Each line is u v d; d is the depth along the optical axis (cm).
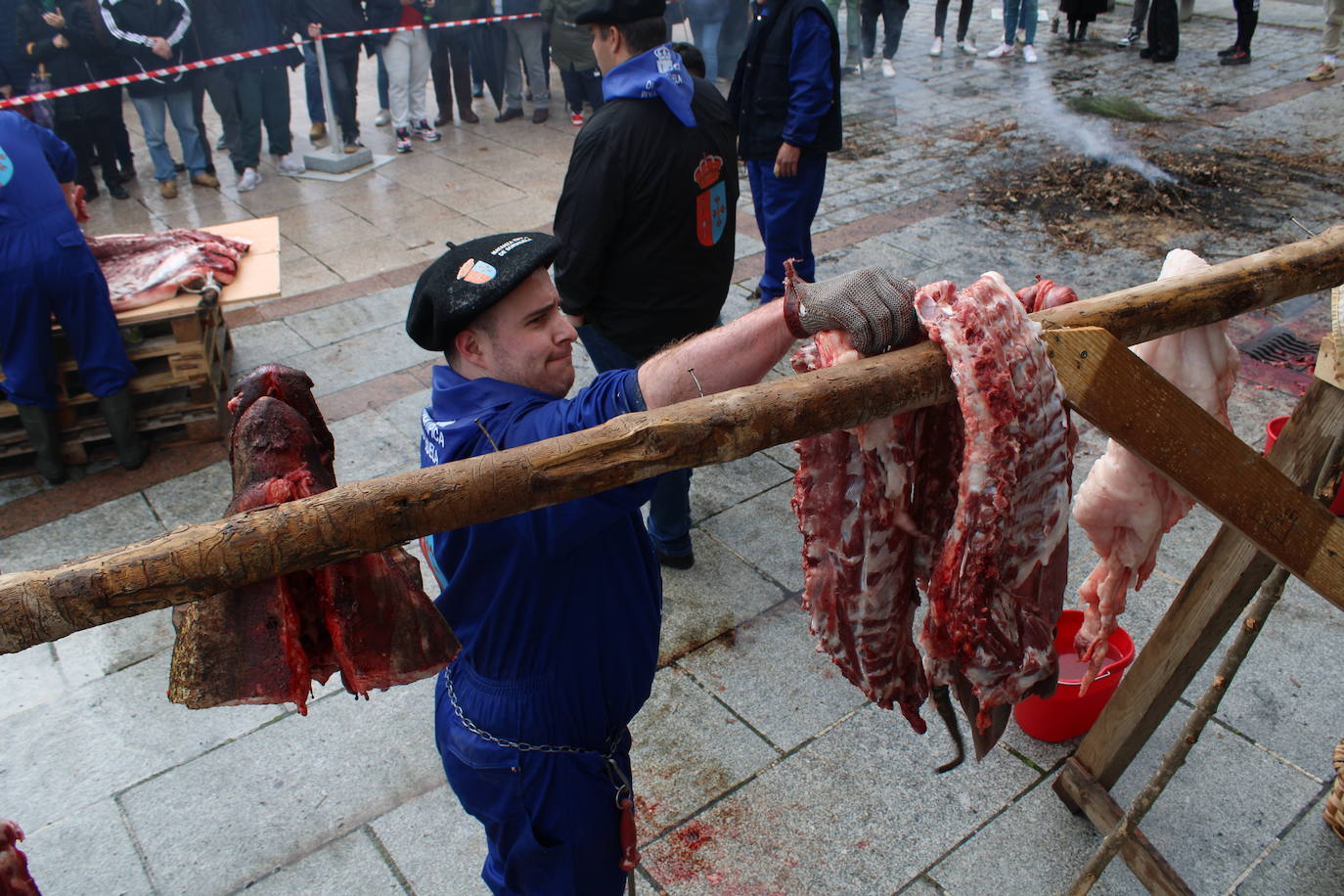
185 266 494
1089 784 294
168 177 842
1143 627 373
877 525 175
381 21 886
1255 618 221
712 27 1031
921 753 326
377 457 488
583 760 204
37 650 382
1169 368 218
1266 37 1240
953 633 166
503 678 198
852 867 290
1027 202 774
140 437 506
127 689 363
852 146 923
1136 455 176
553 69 1213
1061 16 1399
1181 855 289
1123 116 968
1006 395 147
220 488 476
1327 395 220
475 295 173
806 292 152
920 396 148
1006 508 152
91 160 841
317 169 890
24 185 427
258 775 328
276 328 614
